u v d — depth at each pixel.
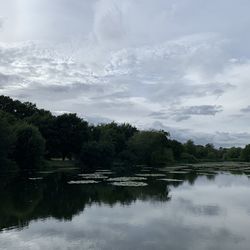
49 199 40.66
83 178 64.75
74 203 38.06
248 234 25.17
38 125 103.44
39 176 68.62
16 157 86.62
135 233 25.39
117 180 61.22
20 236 24.61
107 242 23.17
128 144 126.50
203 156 195.75
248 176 73.56
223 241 23.45
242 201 39.47
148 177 68.75
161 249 21.75
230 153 199.00
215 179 66.00
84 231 25.97
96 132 118.44
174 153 154.12
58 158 118.44
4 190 48.09
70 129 105.25
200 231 25.97
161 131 141.12
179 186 53.62
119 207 35.75
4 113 96.69
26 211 33.66
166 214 32.03
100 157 102.19
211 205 36.72
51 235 24.88
